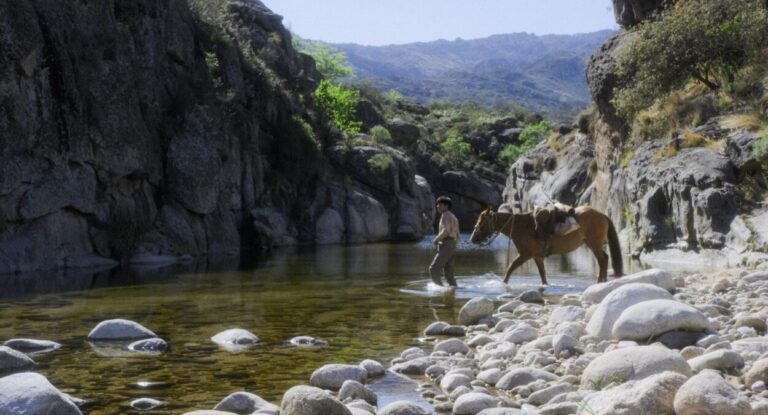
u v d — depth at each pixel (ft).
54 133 71.15
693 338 24.23
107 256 77.05
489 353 25.00
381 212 128.77
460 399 18.98
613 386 18.74
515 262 50.26
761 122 68.95
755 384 18.16
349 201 126.62
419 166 212.43
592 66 113.09
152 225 83.97
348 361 25.75
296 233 119.03
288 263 74.69
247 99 118.32
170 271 65.51
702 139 72.02
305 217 122.01
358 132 177.17
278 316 36.35
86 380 22.89
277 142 122.21
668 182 70.03
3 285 53.11
